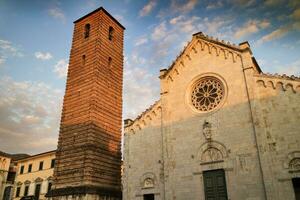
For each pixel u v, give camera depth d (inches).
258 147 1195.9
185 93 1492.4
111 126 1755.7
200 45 1536.7
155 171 1440.7
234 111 1314.0
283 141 1163.9
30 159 2935.5
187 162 1362.0
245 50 1378.0
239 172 1214.3
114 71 1895.9
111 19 2010.3
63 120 1755.7
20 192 2856.8
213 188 1266.0
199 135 1374.3
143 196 1430.9
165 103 1525.6
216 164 1282.0
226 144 1284.4
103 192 1552.7
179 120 1459.2
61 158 1660.9
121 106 1876.2
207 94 1433.3
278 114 1210.6
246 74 1336.1
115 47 1967.3
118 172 1716.3
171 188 1353.3
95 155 1589.6
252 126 1248.2
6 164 3053.6
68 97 1793.8
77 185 1521.9
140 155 1518.2
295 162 1118.4
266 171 1147.9
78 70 1825.8
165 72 1590.8
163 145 1450.5
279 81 1251.8
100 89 1737.2
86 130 1620.3
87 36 1932.8
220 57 1449.3
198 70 1496.1
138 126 1583.4
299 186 1139.3
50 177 2645.2
